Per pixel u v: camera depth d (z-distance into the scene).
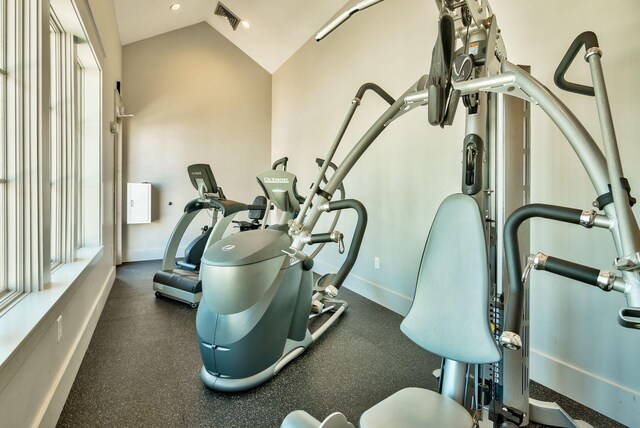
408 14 2.90
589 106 1.69
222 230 3.34
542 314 1.91
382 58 3.21
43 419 1.36
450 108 1.05
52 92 2.29
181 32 5.31
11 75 1.50
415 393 1.10
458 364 1.17
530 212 0.93
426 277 1.20
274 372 1.97
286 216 2.29
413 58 2.86
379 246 3.31
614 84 1.60
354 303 3.32
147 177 5.14
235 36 5.45
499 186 1.39
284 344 2.05
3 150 1.53
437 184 2.67
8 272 1.58
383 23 3.19
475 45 1.15
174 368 2.06
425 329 1.16
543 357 1.90
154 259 5.19
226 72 5.64
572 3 1.76
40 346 1.37
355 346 2.40
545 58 1.88
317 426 1.02
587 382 1.71
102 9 3.03
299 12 4.24
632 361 1.57
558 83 1.20
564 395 1.80
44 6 1.56
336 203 1.36
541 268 0.87
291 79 5.18
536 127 1.91
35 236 1.62
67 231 2.36
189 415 1.62
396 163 3.08
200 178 3.42
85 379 1.92
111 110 3.71
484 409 1.47
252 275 1.85
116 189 4.84
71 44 2.39
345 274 1.15
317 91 4.39
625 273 0.77
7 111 1.51
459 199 1.18
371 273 3.43
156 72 5.15
